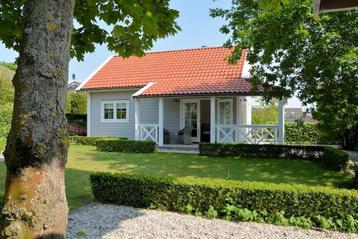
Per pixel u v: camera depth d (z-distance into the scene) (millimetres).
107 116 18844
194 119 17016
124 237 4289
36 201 1921
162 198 5668
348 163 9844
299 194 5016
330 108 10117
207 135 17203
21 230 1876
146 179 5805
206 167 10445
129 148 14289
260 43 9758
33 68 2006
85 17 4645
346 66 7988
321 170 9828
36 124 1978
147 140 14883
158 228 4660
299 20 8727
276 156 12414
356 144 15883
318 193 4949
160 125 15281
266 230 4633
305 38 8875
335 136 17203
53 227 1975
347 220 4730
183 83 15844
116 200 6043
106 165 10797
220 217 5246
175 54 19891
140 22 3971
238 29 10430
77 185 7617
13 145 1961
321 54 8648
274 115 30594
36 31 2021
